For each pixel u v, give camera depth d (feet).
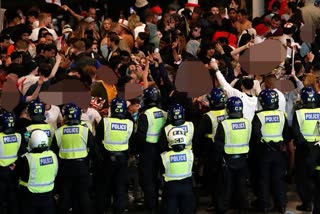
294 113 60.54
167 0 105.50
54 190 57.36
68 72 63.87
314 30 78.02
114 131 57.67
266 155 60.08
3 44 74.69
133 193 64.85
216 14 84.48
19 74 63.26
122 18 88.43
